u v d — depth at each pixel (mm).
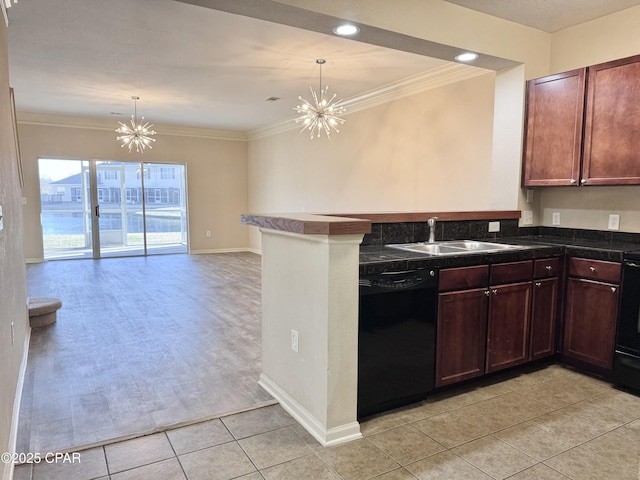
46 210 7801
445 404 2457
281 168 8078
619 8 2963
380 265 2193
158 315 4262
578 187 3379
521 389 2654
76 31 3617
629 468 1859
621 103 2797
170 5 3125
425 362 2420
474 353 2604
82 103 6484
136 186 8539
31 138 7457
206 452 1968
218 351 3270
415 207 4980
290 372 2342
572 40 3297
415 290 2330
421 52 3000
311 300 2109
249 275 6504
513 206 3504
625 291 2586
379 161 5531
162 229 8906
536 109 3301
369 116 5660
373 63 4406
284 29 3537
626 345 2592
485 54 3061
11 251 2506
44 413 2314
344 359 2057
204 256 8688
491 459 1925
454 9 2857
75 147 7840
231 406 2406
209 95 5891
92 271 6805
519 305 2773
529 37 3295
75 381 2727
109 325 3922
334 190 6500
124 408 2377
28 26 3508
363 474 1818
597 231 3273
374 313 2205
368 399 2236
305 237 2113
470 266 2523
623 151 2801
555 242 3176
